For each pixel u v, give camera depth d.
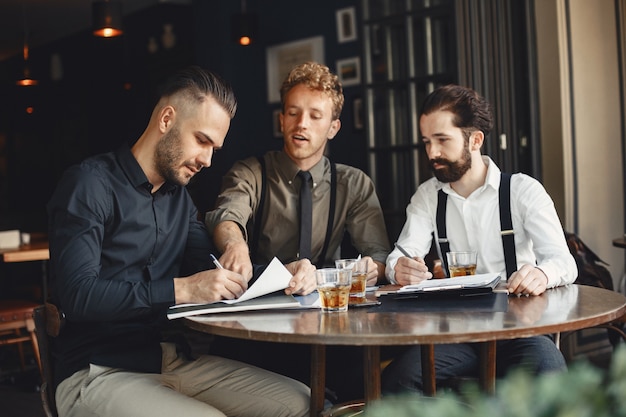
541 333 1.62
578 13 4.71
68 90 9.25
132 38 8.33
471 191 2.57
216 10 7.41
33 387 4.63
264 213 2.78
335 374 2.75
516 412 0.61
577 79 4.69
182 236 2.29
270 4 7.41
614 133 4.92
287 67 7.32
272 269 2.02
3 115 10.27
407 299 2.06
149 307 1.97
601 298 2.00
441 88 2.55
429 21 4.78
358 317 1.81
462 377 2.21
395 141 4.97
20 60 8.27
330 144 6.94
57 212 2.08
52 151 9.63
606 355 4.72
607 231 4.85
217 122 2.16
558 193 4.64
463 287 2.01
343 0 6.80
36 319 2.09
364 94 5.04
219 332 1.74
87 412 2.01
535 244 2.41
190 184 7.70
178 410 1.89
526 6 4.65
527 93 4.67
